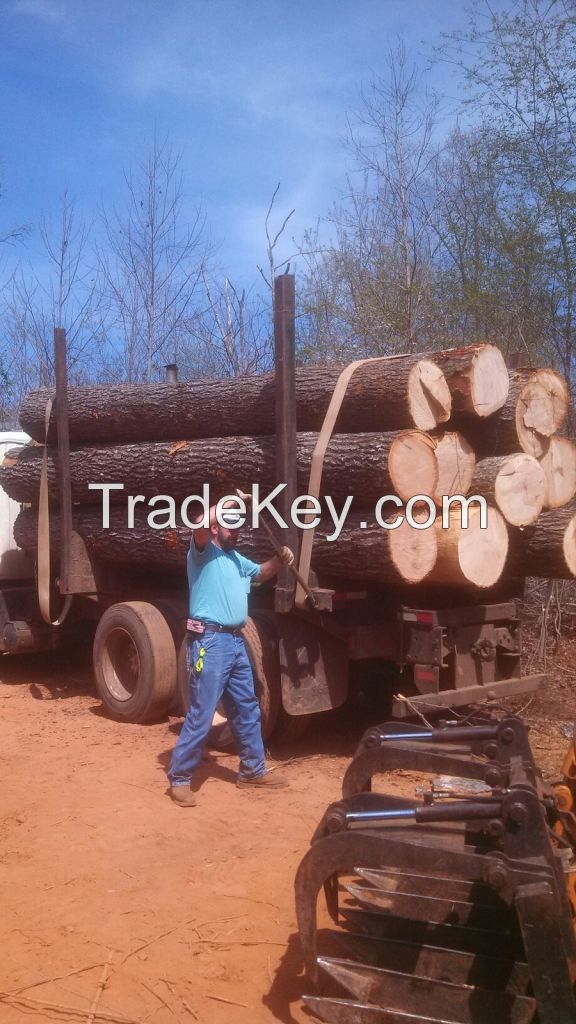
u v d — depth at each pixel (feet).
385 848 10.21
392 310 42.98
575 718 25.48
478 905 10.89
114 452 26.35
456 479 21.58
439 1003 10.27
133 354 58.75
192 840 17.13
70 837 17.21
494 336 39.93
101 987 12.25
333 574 21.44
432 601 23.12
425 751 12.20
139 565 27.53
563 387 24.08
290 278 20.93
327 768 21.77
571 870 10.30
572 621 34.53
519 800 9.62
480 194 46.03
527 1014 9.89
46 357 61.21
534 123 39.27
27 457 29.94
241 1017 11.69
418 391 20.35
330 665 22.58
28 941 13.43
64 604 30.48
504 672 24.11
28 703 28.32
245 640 22.30
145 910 14.37
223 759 22.41
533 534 23.57
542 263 37.99
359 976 10.59
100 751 22.80
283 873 15.64
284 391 20.94
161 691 25.12
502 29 39.11
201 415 24.31
